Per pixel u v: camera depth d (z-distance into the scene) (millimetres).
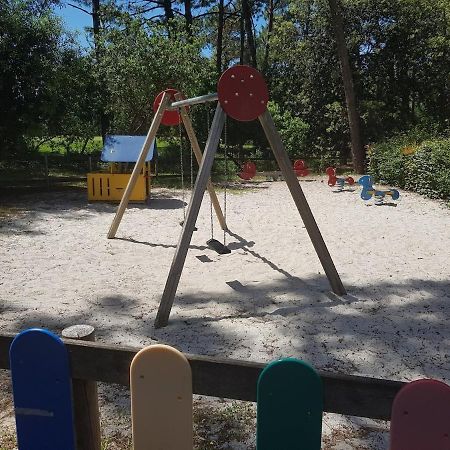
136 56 16188
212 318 4512
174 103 6621
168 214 9695
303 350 3867
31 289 5266
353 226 8484
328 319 4484
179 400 1732
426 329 4273
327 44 19812
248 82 4539
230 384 1758
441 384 1498
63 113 13070
